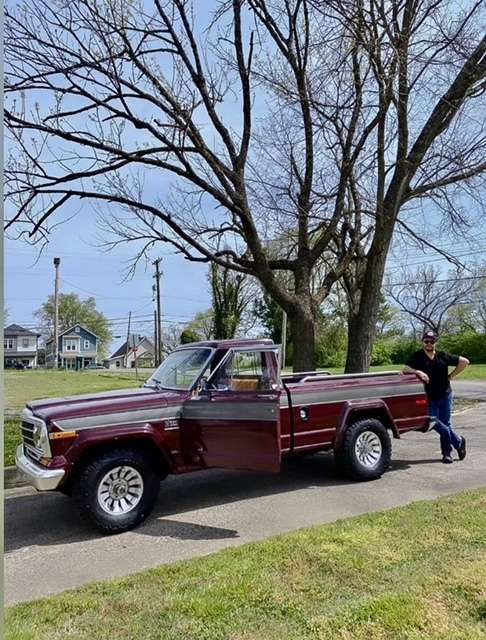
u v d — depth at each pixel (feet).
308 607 10.71
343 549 13.58
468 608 10.43
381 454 22.24
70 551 15.06
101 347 285.84
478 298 131.95
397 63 28.68
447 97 33.30
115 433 16.93
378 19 29.22
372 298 37.81
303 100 34.50
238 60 34.22
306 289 37.01
